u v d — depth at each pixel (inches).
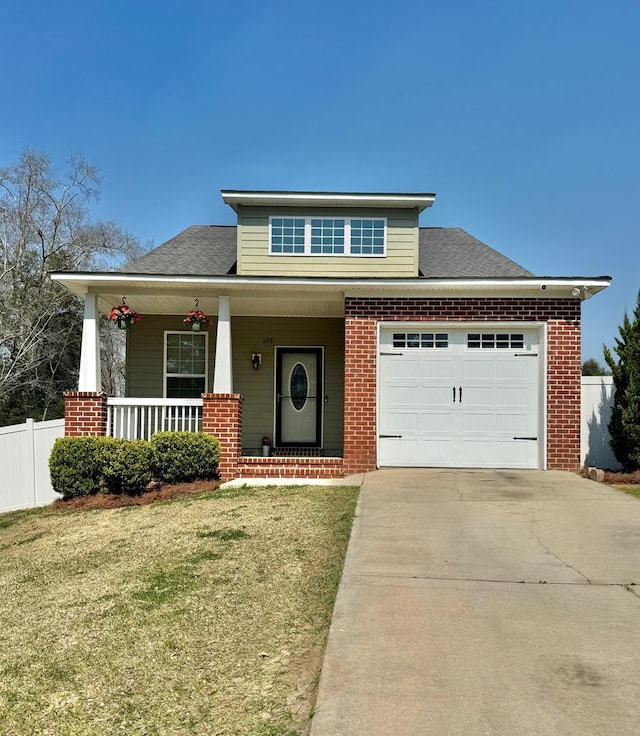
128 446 365.7
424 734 113.6
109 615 181.9
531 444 397.1
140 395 492.1
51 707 134.4
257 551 236.1
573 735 112.3
